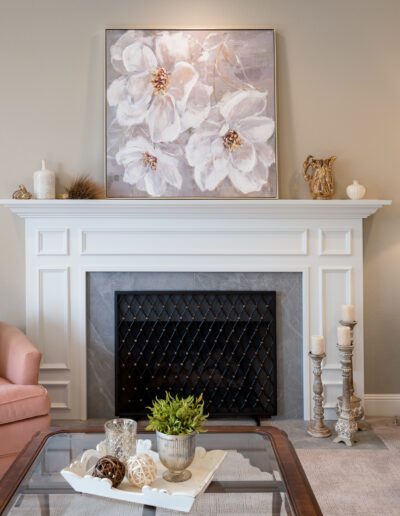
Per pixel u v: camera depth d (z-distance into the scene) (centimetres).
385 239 342
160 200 325
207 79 331
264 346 334
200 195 332
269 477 178
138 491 167
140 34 331
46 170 327
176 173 332
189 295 333
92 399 338
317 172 328
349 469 268
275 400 334
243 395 335
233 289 336
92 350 337
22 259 339
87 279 335
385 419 339
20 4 334
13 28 334
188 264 333
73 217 328
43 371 334
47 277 333
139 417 334
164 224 329
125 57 331
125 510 161
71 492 169
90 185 335
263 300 334
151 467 170
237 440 207
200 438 208
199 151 331
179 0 334
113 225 329
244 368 335
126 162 332
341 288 333
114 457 173
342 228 330
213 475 179
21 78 335
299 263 333
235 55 331
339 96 337
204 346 334
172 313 334
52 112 337
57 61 336
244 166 331
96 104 336
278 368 336
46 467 183
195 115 331
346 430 298
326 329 334
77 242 331
